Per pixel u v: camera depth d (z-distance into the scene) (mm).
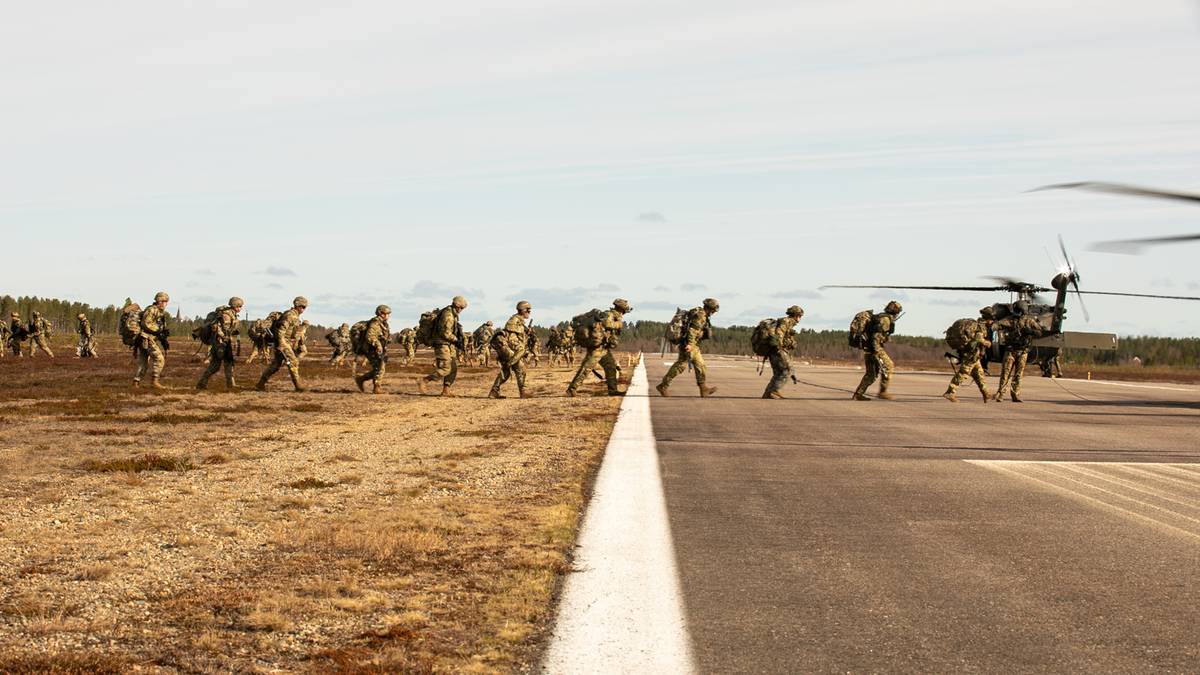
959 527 7246
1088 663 4129
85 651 4152
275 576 5504
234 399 19969
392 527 6820
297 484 8781
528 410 18500
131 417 15406
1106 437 14477
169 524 6969
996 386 33188
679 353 23734
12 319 45719
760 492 8875
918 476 10039
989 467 10805
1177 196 4754
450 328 22469
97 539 6441
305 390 23516
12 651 4137
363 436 13266
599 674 3957
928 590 5379
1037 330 23516
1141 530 7160
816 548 6469
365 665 3980
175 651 4180
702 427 15266
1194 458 11805
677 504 8172
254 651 4195
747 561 6066
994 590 5383
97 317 170250
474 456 11133
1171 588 5453
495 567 5742
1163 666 4090
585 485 9133
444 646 4289
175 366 37125
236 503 7852
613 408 19172
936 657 4199
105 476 9211
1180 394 29234
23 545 6230
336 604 4926
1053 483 9586
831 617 4820
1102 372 63969
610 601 5090
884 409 20188
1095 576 5727
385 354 23219
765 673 3982
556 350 52156
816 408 20203
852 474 10141
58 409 16438
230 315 22453
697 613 4879
